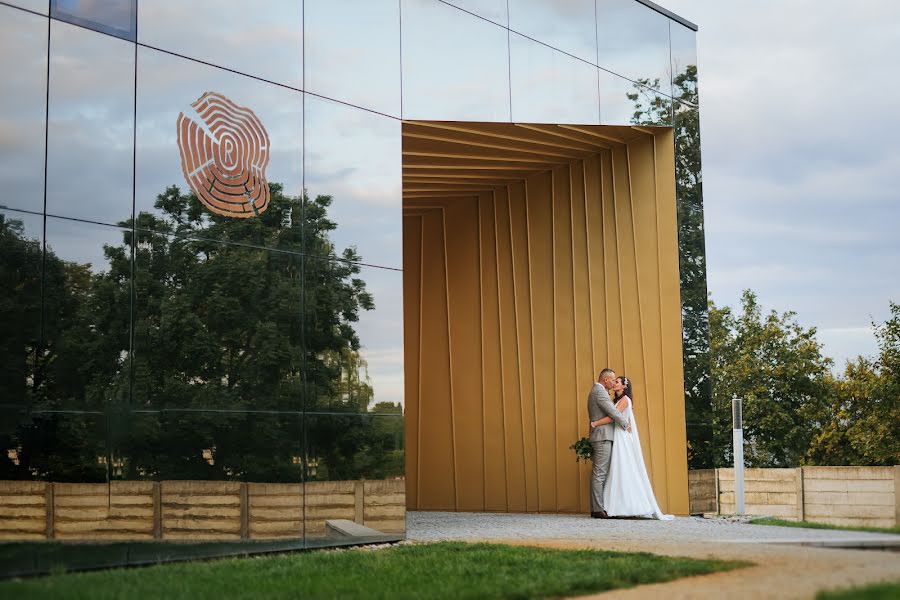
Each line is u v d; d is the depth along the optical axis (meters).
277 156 9.80
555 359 14.75
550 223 14.95
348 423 10.02
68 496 7.85
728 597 5.93
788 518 15.98
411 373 16.09
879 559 7.55
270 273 9.57
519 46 12.54
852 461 32.81
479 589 6.42
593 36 13.41
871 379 32.06
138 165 8.63
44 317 7.87
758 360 35.81
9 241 7.73
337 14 10.57
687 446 13.67
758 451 34.72
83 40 8.35
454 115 11.70
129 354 8.38
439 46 11.64
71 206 8.13
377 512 10.16
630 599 6.02
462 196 15.75
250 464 9.12
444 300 15.93
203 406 8.84
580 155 14.59
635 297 14.18
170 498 8.49
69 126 8.19
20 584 6.66
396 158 10.99
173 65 9.00
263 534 9.14
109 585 6.64
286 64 10.00
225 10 9.49
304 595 6.28
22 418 7.67
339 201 10.33
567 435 14.56
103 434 8.12
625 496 12.86
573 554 8.14
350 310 10.23
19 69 7.91
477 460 15.36
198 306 8.93
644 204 14.20
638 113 13.84
